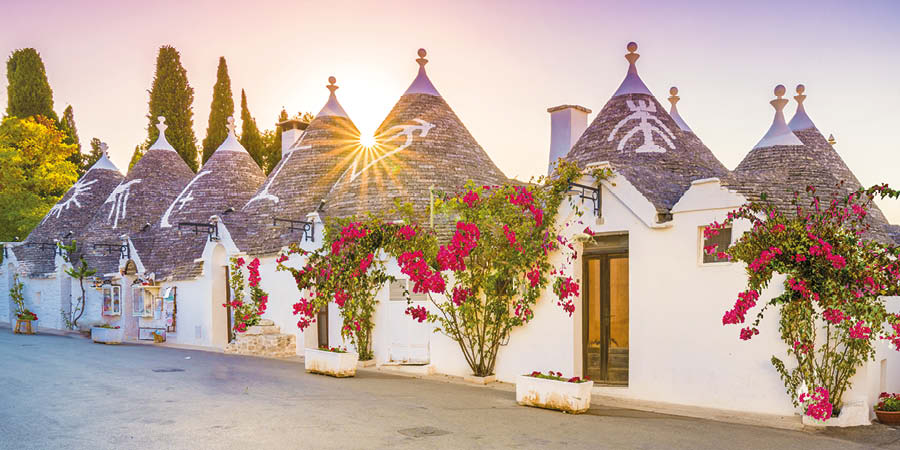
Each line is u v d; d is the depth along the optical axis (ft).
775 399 35.29
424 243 50.83
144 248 89.20
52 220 115.24
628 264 42.86
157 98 169.99
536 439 29.63
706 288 37.93
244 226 76.38
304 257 65.10
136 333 90.07
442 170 68.69
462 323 48.70
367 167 70.54
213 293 77.41
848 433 31.58
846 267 32.65
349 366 49.78
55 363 57.57
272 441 28.86
